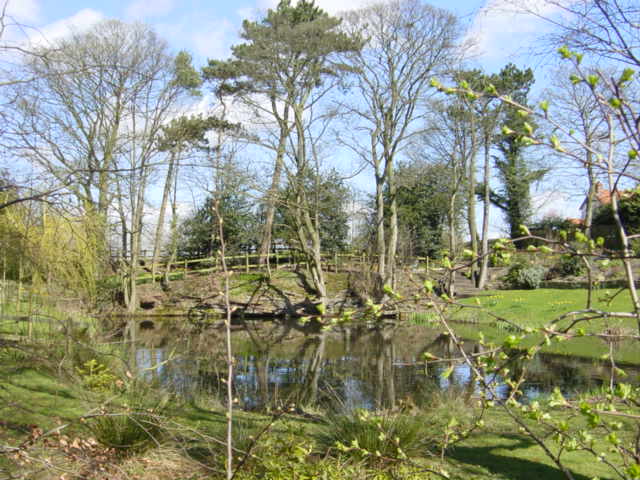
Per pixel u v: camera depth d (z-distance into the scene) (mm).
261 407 8547
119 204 8172
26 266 7484
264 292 26656
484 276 29469
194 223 30078
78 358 7898
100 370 8016
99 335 8664
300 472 4578
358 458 4844
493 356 2742
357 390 10133
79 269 8828
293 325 24016
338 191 25938
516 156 29688
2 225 6699
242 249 32875
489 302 23859
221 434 5562
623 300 15859
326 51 23516
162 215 28047
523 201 30516
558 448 5727
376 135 26688
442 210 36344
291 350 16688
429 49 24344
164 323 23203
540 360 13297
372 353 15914
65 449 5176
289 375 12289
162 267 31594
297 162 25016
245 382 11062
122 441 5336
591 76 2377
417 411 6879
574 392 9641
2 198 5980
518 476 4871
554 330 2494
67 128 8086
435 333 19781
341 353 16016
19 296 8047
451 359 2795
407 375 11758
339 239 33625
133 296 25047
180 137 15930
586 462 5281
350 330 22234
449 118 26953
